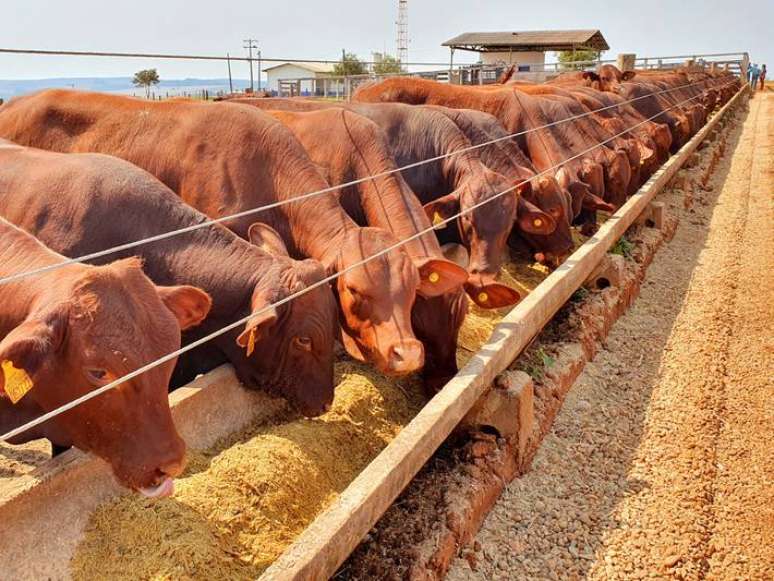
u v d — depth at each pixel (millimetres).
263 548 3475
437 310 5324
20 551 2982
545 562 4113
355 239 4906
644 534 4410
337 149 6410
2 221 3754
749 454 5398
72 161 4859
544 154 9398
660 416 5840
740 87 44625
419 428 3699
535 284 8109
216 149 5770
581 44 47188
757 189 16344
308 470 4051
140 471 3129
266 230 4957
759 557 4301
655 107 16828
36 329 2971
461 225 6996
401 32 65500
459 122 8188
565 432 5430
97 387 3059
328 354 4598
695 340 7461
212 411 4219
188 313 3566
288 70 62688
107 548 3168
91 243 4617
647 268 9641
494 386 4684
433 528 3885
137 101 6258
